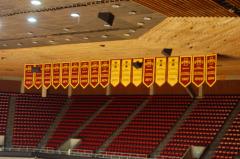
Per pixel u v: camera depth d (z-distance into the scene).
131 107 28.25
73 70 21.91
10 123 29.42
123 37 15.80
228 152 21.41
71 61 22.00
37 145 27.97
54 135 28.22
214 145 22.39
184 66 18.31
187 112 25.75
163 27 13.79
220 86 26.08
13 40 17.50
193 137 23.53
